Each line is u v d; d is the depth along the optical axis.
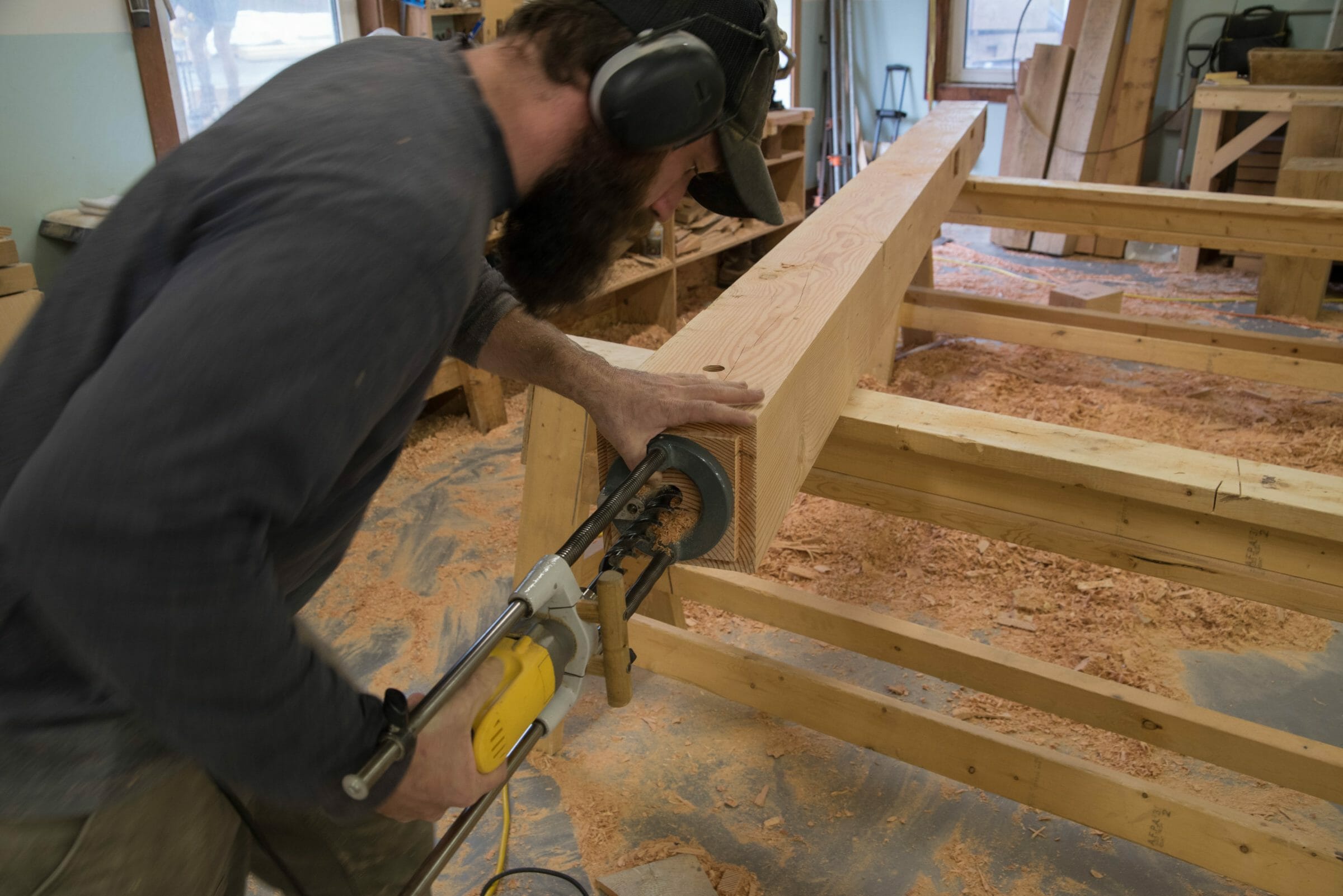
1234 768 1.59
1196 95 4.81
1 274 2.33
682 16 0.81
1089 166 5.58
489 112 0.77
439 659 2.34
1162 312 4.63
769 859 1.79
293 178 0.62
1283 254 3.11
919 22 6.41
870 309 1.68
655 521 1.04
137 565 0.57
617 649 0.96
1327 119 4.44
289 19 3.25
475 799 0.81
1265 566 1.38
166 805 0.90
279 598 0.65
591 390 1.09
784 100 6.27
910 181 2.20
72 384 0.69
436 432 3.53
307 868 1.20
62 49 2.65
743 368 1.17
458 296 0.69
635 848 1.82
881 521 2.82
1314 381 3.18
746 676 1.91
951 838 1.83
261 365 0.57
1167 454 1.41
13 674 0.75
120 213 0.70
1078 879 1.74
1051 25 6.14
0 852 0.78
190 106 3.10
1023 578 2.57
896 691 2.21
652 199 0.94
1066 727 2.08
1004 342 3.98
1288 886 1.47
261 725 0.66
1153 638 2.36
